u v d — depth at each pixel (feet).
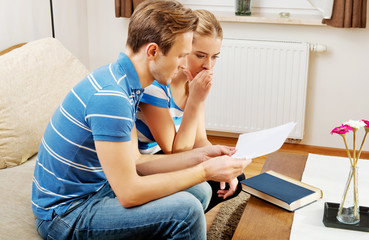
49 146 4.74
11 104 6.61
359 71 10.48
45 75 7.29
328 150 11.02
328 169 6.44
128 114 4.39
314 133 11.14
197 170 4.86
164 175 4.74
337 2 9.69
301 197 5.37
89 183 4.90
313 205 5.42
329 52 10.53
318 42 10.53
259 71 10.71
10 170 6.52
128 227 4.59
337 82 10.68
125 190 4.47
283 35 10.71
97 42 12.00
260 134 5.62
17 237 4.90
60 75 7.55
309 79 10.81
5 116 6.53
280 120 10.90
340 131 4.81
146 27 4.52
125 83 4.59
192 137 6.11
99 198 4.86
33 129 6.83
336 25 9.82
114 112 4.29
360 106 10.69
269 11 11.03
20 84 6.82
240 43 10.62
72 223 4.66
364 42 10.28
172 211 4.53
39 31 9.95
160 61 4.63
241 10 10.63
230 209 7.93
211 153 5.46
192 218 4.54
